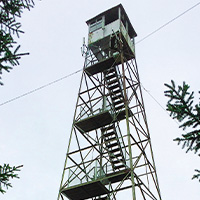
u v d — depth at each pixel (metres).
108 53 26.75
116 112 21.92
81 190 18.56
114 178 19.42
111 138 21.80
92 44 26.41
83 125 21.98
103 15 28.45
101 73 25.59
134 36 29.19
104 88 25.38
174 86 7.66
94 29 27.48
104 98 23.12
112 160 20.33
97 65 24.52
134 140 19.62
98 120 21.56
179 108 7.58
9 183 8.05
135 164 17.78
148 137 20.98
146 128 21.80
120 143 20.62
